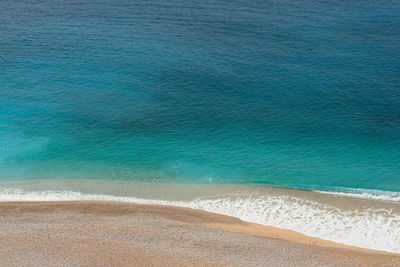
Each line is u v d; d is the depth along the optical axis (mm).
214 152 56438
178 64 78688
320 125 61562
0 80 72812
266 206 46719
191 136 59625
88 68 77688
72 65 78625
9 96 68312
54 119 62875
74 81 73375
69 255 35719
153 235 39656
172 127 61594
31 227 40094
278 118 63281
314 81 72625
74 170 52688
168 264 35375
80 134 59688
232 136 59594
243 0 111000
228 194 48844
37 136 59031
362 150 56500
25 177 50969
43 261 34719
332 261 37156
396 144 57469
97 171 52656
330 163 54219
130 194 48531
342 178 51594
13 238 37750
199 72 75875
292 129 60875
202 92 70188
